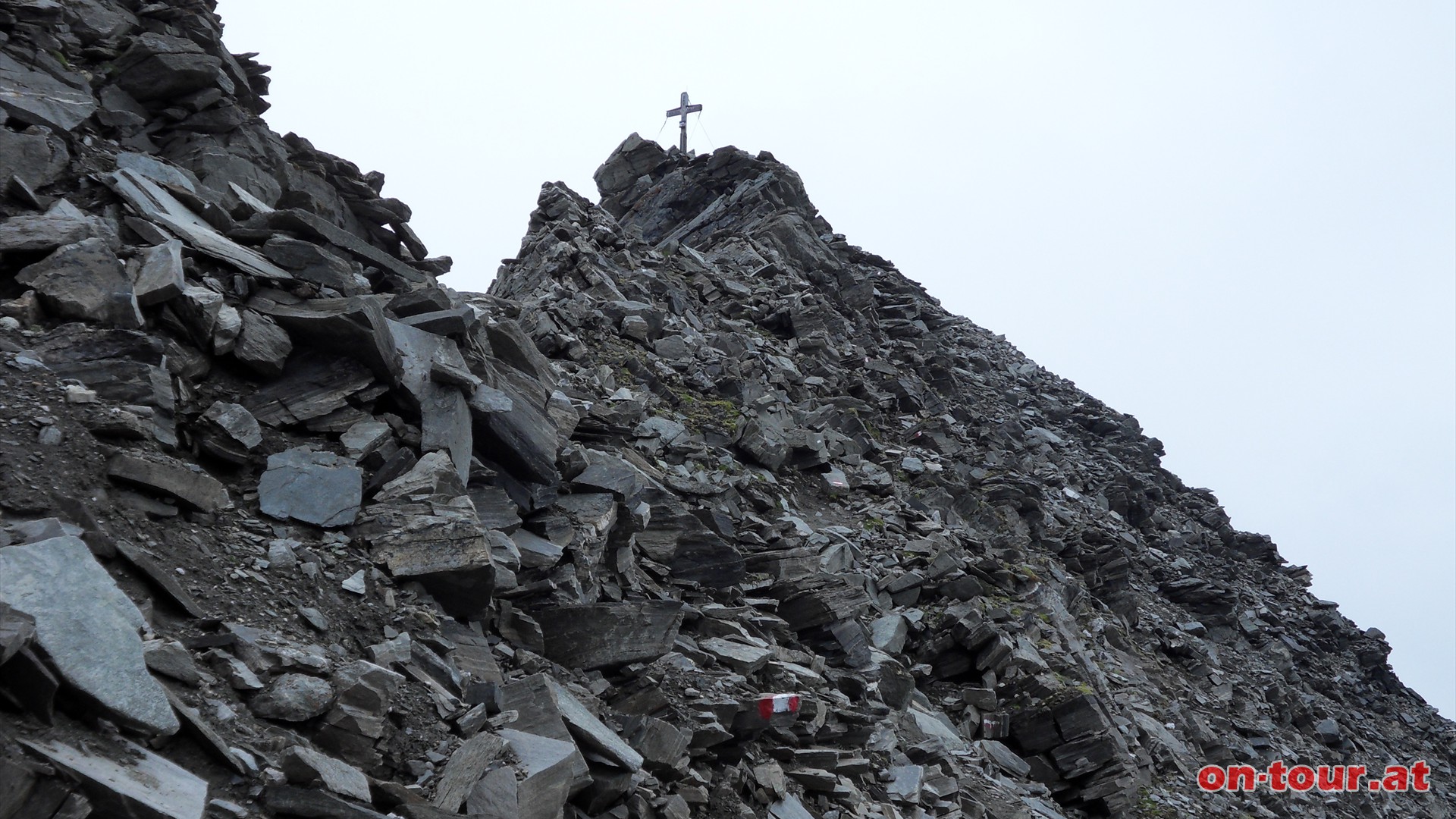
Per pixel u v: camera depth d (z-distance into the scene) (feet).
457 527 30.45
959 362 167.84
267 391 32.14
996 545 87.81
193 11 50.90
